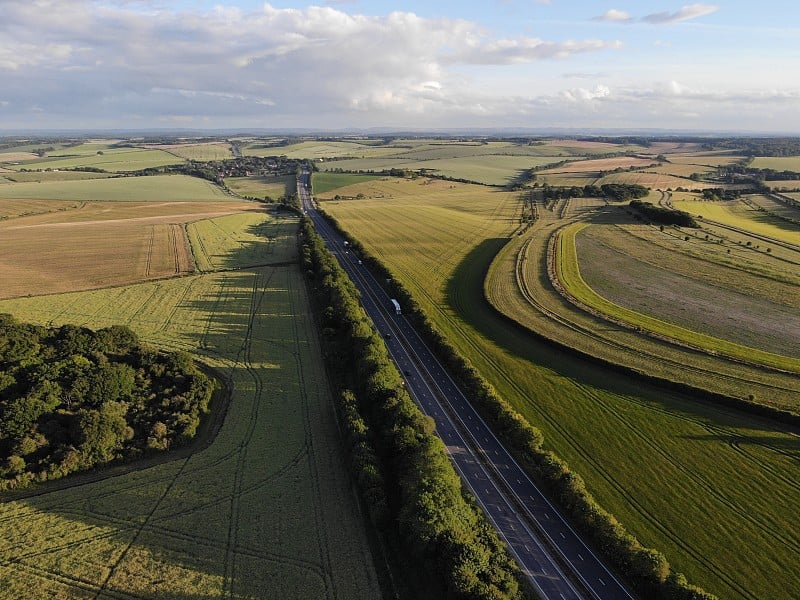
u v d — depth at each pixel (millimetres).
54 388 76875
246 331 111750
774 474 67562
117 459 69375
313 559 54469
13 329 92625
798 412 77812
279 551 55250
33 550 54875
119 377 80938
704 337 104312
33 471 65812
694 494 64562
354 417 74500
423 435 71000
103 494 63312
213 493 63500
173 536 56844
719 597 51219
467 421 81000
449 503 57219
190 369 89625
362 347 94125
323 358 100062
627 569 53969
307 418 80062
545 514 62438
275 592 50469
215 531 57594
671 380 87688
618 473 68500
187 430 73562
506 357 100875
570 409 82938
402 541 57000
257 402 84000
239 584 51188
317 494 63844
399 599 50750
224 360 98062
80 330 95812
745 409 80500
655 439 75000
